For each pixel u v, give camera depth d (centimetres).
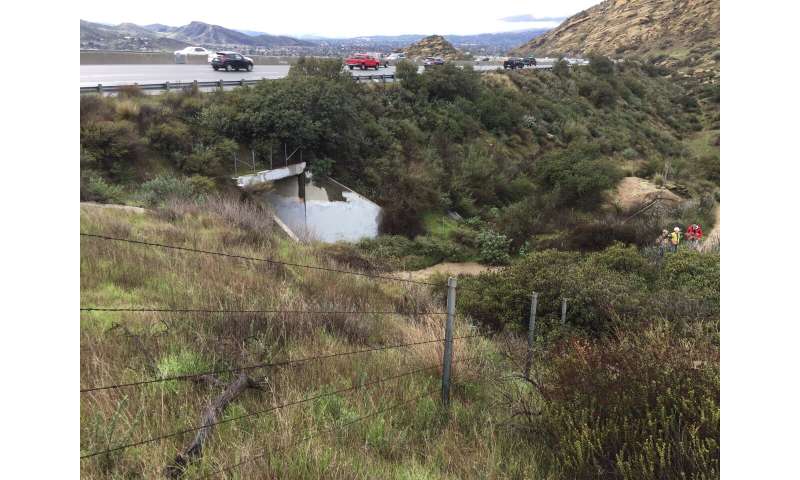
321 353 480
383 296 827
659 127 5497
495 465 339
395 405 415
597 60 5972
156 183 1652
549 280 843
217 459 293
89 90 2027
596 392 376
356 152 2519
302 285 748
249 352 446
